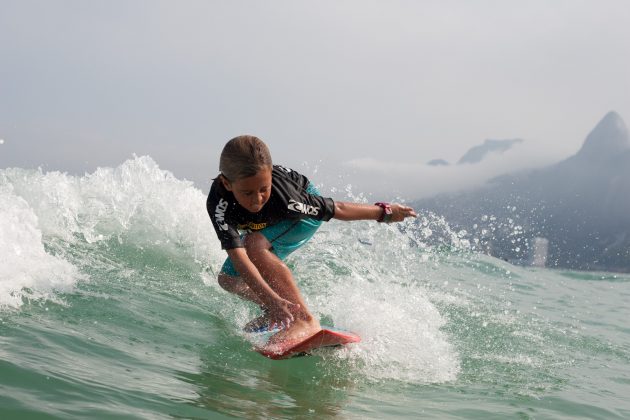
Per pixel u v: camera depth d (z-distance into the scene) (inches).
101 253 174.7
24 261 132.3
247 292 159.5
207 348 120.8
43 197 185.0
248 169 126.3
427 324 156.7
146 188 203.6
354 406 100.7
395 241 235.0
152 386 94.2
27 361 92.4
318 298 165.8
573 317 203.0
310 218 150.6
